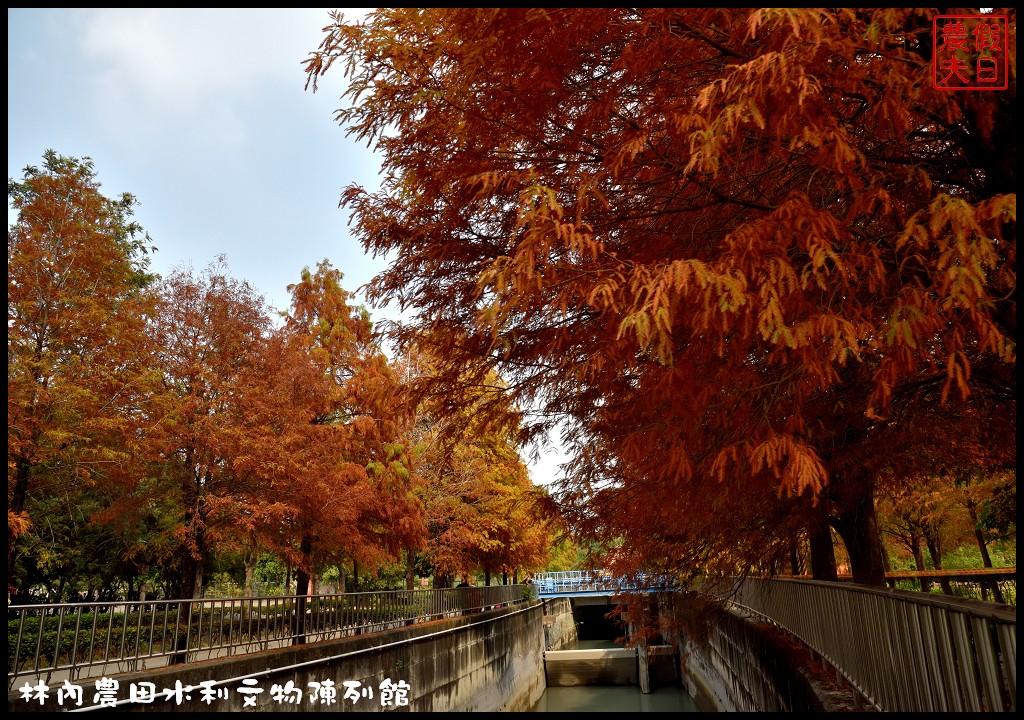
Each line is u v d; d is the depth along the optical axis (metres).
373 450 15.66
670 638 18.33
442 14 3.74
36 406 10.66
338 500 13.53
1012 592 13.35
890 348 2.57
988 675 3.83
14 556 14.55
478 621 18.61
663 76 3.36
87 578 21.45
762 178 3.40
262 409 12.64
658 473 3.82
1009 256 2.66
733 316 2.67
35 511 13.98
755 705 13.41
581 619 55.78
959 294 2.37
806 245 2.64
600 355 3.17
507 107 3.65
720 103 2.79
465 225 4.29
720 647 18.91
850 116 3.19
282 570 33.00
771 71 2.49
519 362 4.42
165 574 22.45
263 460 12.19
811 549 12.30
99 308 11.51
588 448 5.71
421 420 22.12
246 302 13.51
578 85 3.62
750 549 10.05
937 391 5.04
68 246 11.80
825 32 2.52
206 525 12.45
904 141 3.02
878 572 9.65
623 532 9.20
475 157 3.89
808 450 2.74
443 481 23.25
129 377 11.73
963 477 9.91
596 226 3.73
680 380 3.04
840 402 4.60
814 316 2.61
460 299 4.49
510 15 3.21
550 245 2.89
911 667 5.26
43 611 6.30
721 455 2.99
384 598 14.24
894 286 3.08
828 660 8.45
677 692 27.20
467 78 3.56
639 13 3.17
